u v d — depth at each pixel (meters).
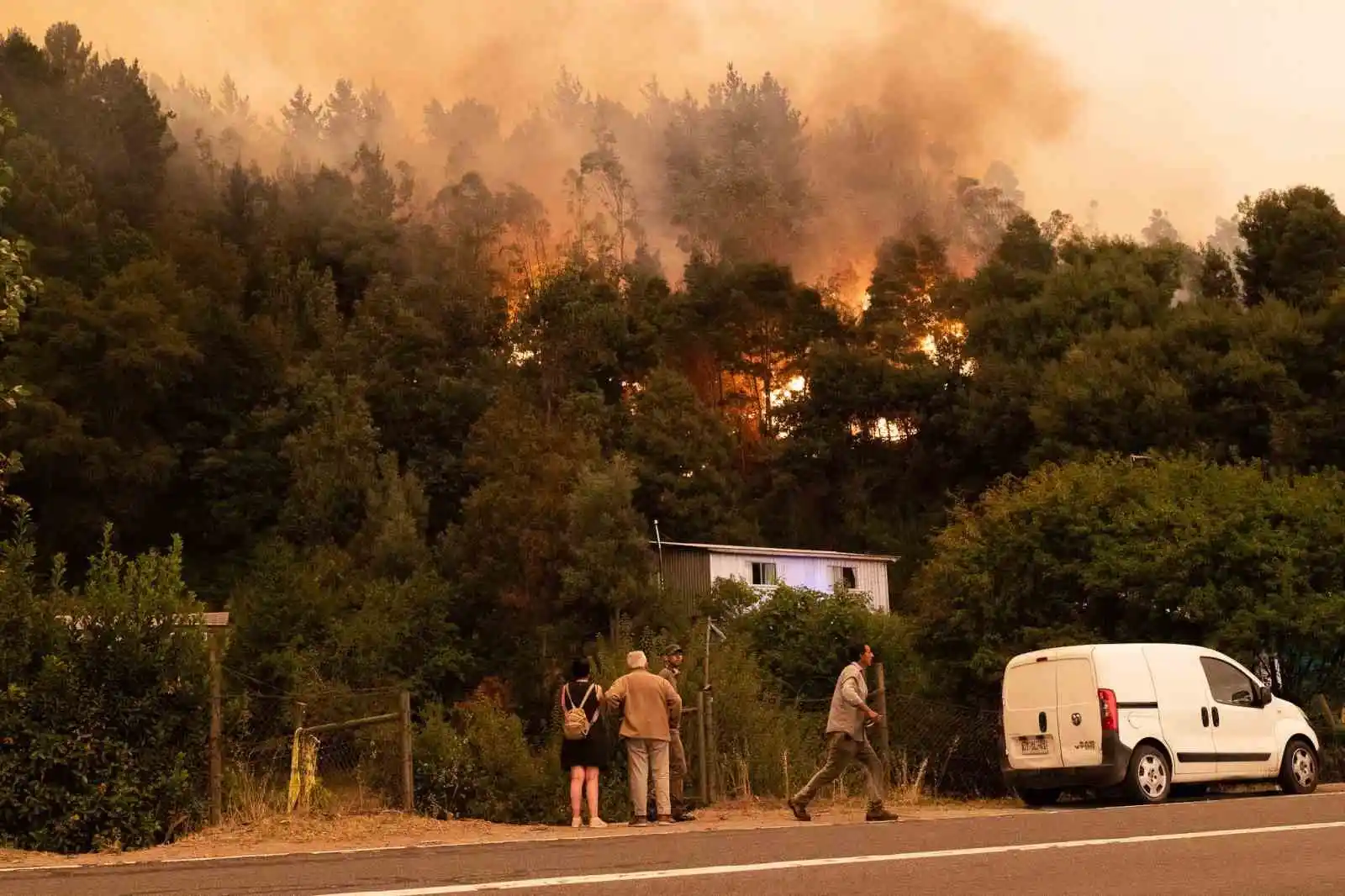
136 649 10.94
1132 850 8.27
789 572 50.78
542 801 14.51
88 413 62.97
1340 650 19.92
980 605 21.02
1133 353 55.75
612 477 50.62
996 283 73.50
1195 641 20.03
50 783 10.41
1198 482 21.73
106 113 96.75
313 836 11.02
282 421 68.62
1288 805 12.06
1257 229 62.03
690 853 8.54
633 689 12.92
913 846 8.66
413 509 62.34
